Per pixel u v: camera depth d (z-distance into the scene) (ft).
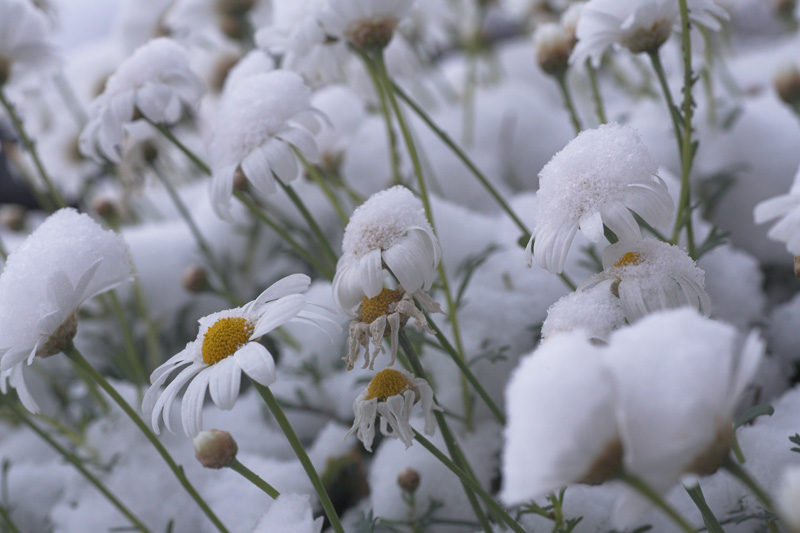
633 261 1.69
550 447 1.43
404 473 2.04
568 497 1.97
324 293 2.48
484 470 2.14
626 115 2.89
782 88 2.21
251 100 1.95
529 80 3.93
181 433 2.34
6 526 2.27
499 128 3.26
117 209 2.77
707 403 1.43
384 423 1.73
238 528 2.18
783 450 1.92
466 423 2.19
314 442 2.41
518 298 2.28
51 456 2.67
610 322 1.66
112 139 2.10
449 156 3.11
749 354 1.46
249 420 2.46
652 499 1.44
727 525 1.91
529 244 1.74
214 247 3.04
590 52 2.04
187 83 2.13
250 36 3.04
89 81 3.45
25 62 2.27
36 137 3.42
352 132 2.50
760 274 2.28
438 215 2.49
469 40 3.36
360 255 1.75
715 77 3.05
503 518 1.77
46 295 1.79
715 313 2.23
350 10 2.07
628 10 1.97
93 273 1.80
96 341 2.90
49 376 2.75
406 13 2.08
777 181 2.52
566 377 1.43
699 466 1.47
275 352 2.70
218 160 1.96
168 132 2.11
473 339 2.24
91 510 2.26
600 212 1.67
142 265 2.98
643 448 1.42
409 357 1.77
